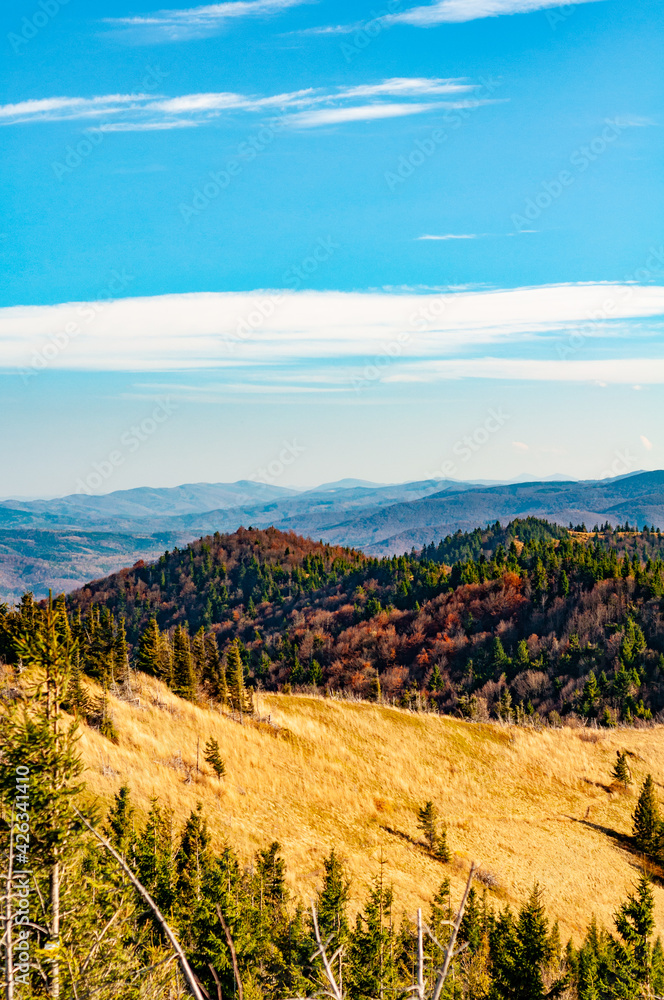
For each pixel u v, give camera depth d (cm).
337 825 4553
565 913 4250
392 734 6375
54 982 1120
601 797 6069
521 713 10950
